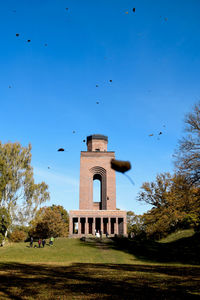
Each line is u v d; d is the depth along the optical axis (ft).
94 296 24.57
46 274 40.22
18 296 24.22
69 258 78.33
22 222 116.98
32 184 124.47
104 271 44.73
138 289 28.14
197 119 78.28
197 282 33.17
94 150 175.52
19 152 129.80
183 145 77.36
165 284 31.45
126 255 84.02
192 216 109.60
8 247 103.60
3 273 41.01
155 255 84.07
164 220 112.16
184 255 81.97
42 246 105.40
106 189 159.84
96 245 104.73
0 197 114.42
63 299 23.35
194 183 71.15
